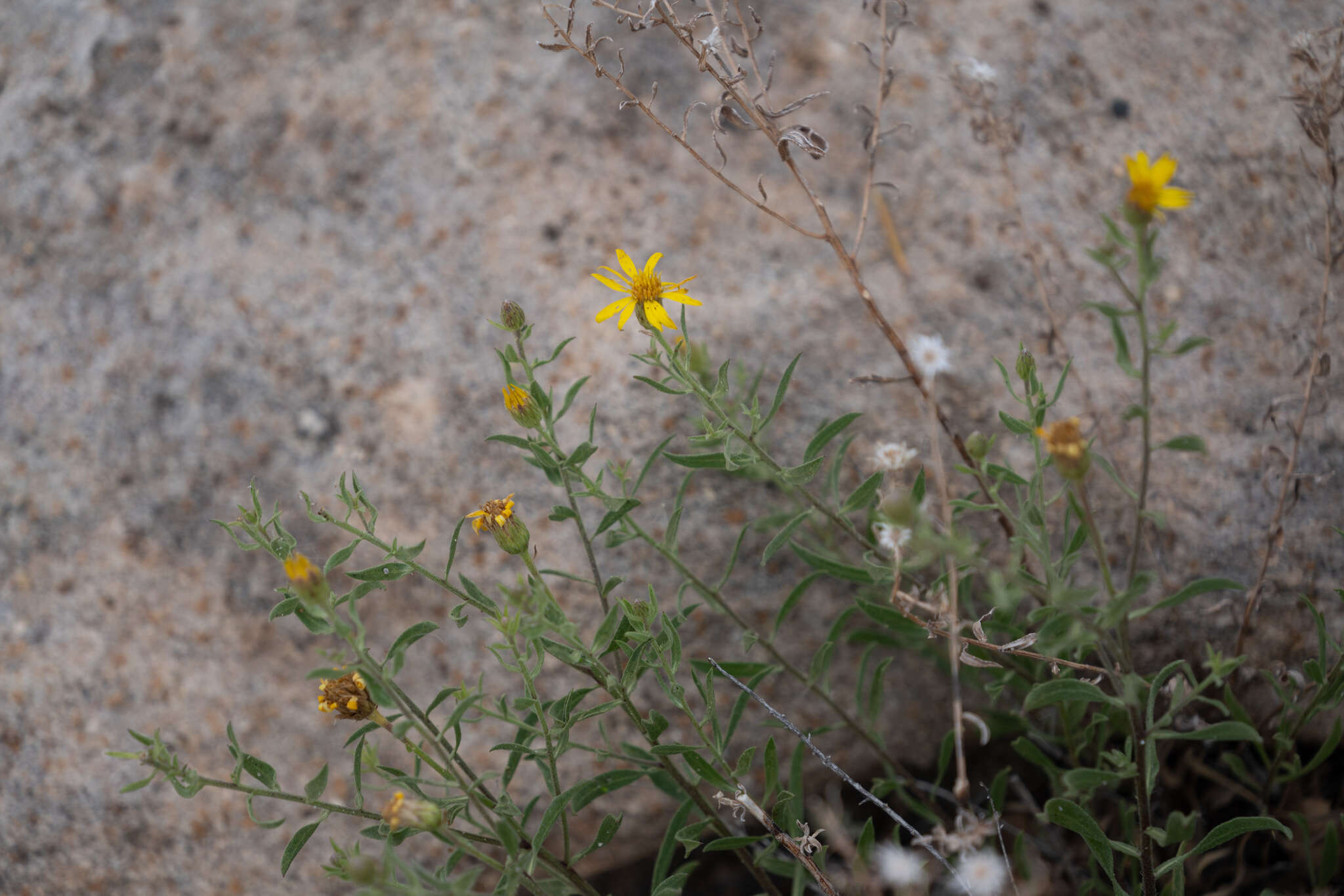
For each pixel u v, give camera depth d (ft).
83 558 8.19
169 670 7.95
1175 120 8.99
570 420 7.92
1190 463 7.86
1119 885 5.83
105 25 9.48
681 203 8.49
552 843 7.71
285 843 7.68
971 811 5.57
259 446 8.18
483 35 8.99
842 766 7.84
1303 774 7.32
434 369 8.18
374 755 5.41
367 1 9.27
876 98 8.82
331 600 4.98
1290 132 8.98
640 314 5.87
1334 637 7.55
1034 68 9.04
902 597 5.63
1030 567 7.51
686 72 8.74
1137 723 5.62
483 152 8.69
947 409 7.91
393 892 5.08
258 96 9.07
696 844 6.23
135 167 9.00
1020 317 8.21
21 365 8.65
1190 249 8.54
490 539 7.86
